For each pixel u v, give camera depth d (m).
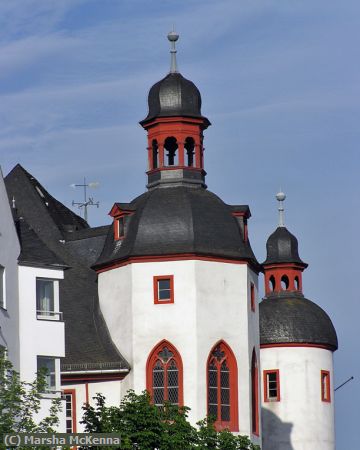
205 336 90.25
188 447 77.06
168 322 90.44
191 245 90.75
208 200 93.12
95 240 99.50
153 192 93.44
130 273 91.50
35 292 80.31
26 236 81.69
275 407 108.62
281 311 109.81
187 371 89.62
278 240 113.44
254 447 79.75
